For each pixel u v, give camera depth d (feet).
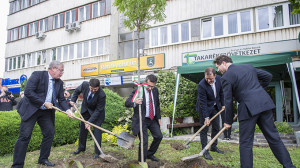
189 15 41.16
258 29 35.65
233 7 37.45
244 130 9.98
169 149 16.75
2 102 26.12
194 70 23.02
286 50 26.73
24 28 70.59
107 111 21.94
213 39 38.63
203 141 14.55
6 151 15.74
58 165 13.07
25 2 70.95
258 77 11.10
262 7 35.63
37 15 67.26
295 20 33.32
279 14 34.50
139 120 12.82
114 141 18.97
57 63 13.23
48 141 13.21
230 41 37.24
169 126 23.38
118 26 55.26
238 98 10.36
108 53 52.65
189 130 26.43
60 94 13.94
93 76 53.42
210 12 39.27
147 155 13.53
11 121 15.84
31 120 12.33
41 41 65.21
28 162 13.57
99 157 14.42
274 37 34.17
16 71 70.44
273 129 9.93
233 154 14.92
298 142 17.94
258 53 27.76
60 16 62.64
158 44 44.16
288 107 30.83
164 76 29.91
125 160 13.47
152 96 13.33
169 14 43.21
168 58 42.52
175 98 23.39
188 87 28.68
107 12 53.93
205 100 14.49
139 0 12.09
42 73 13.02
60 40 61.11
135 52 52.75
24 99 12.67
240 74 10.36
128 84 47.96
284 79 30.81
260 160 13.46
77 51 58.23
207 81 14.38
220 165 12.55
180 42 41.65
